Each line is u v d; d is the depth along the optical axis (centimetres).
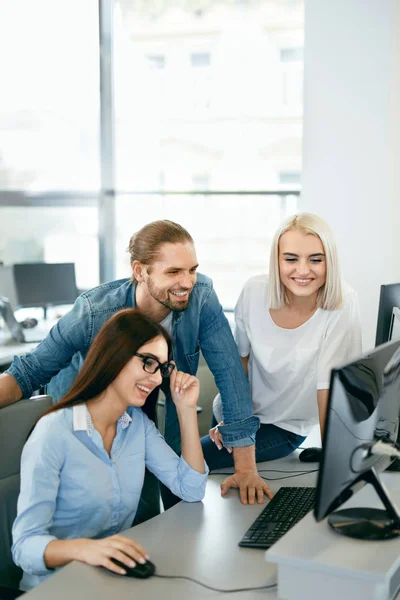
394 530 146
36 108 546
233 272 742
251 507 183
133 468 179
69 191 525
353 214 387
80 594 137
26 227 557
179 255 198
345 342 215
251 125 826
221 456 216
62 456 167
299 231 202
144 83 643
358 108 381
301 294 206
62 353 210
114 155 519
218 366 217
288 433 227
